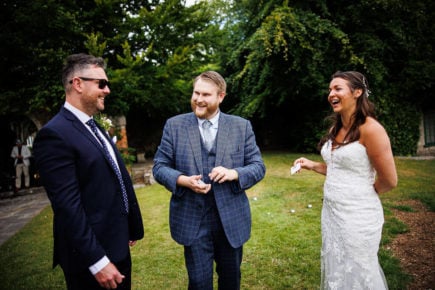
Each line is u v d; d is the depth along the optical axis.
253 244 3.55
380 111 9.76
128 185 1.91
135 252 3.61
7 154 11.48
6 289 2.89
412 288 2.47
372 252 1.92
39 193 9.15
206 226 1.98
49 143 1.46
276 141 14.61
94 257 1.42
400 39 9.46
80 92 1.61
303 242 3.52
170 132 2.09
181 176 1.86
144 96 8.30
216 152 1.97
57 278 3.09
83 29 7.70
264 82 10.48
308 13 9.01
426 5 9.15
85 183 1.55
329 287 2.03
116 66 8.73
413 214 4.23
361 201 1.90
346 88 1.88
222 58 12.71
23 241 4.32
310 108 11.20
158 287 2.79
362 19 9.34
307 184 6.50
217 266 2.12
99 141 1.70
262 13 9.45
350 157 1.89
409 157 10.10
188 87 10.80
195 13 9.13
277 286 2.66
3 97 7.71
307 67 9.13
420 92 10.63
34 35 7.58
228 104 14.68
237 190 1.97
